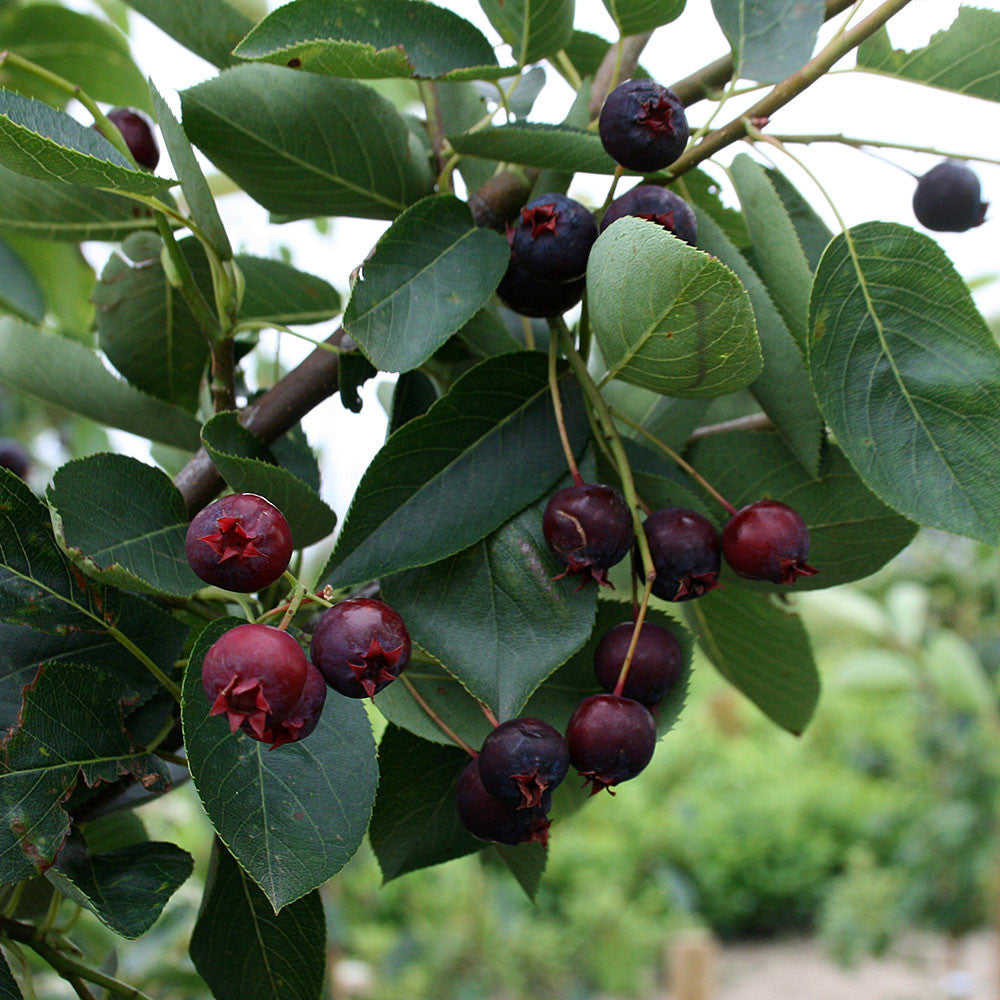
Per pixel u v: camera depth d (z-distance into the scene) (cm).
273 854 13
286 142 16
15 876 13
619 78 17
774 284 15
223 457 14
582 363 15
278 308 20
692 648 15
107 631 15
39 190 18
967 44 15
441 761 16
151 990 29
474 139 15
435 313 14
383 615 12
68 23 24
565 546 14
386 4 15
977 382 14
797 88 15
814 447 16
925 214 17
